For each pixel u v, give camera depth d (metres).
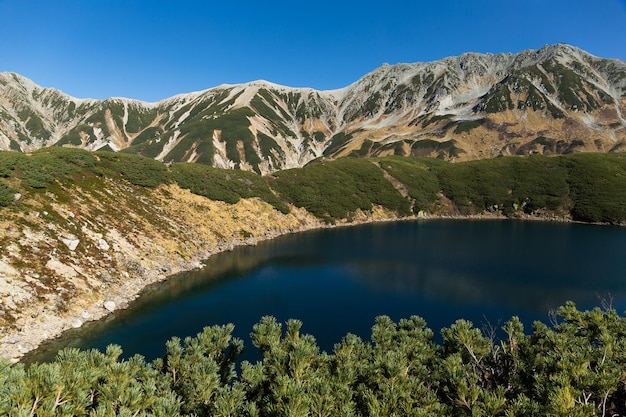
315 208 97.81
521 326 13.02
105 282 38.25
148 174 68.75
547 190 120.62
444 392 10.82
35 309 30.05
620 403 9.37
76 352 8.91
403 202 117.62
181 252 53.44
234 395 9.08
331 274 51.03
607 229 93.19
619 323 12.46
